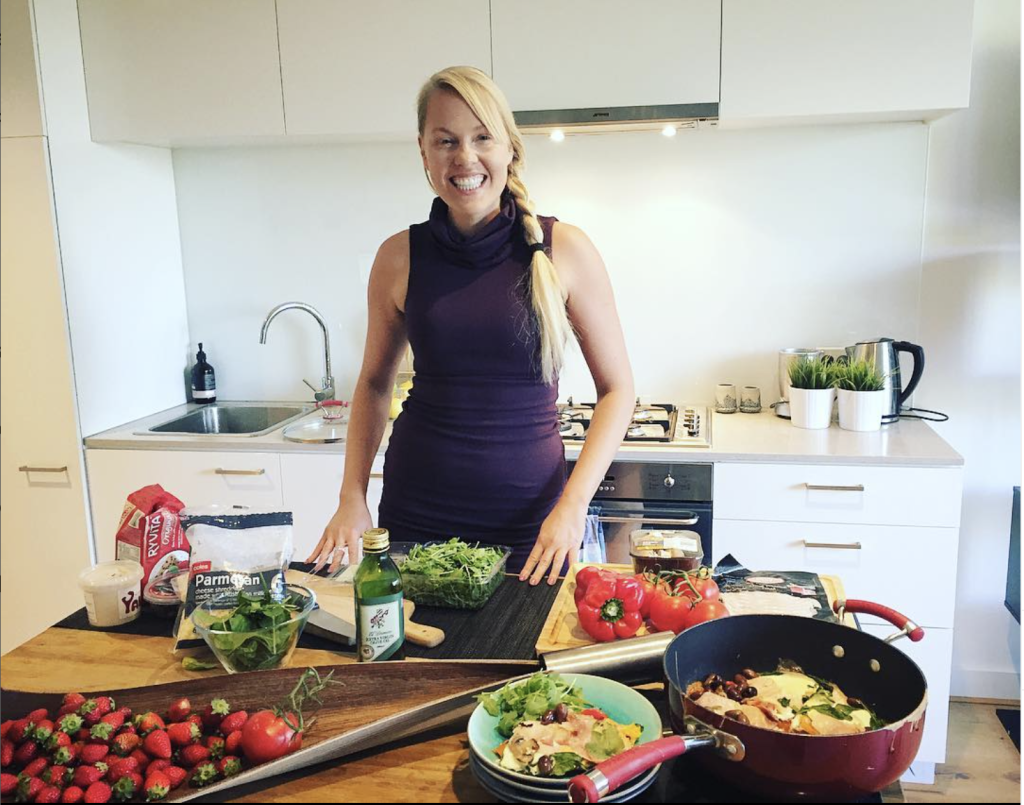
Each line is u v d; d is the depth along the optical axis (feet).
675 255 9.88
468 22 8.65
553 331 5.57
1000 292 9.31
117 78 9.29
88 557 9.58
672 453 8.24
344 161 10.37
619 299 10.09
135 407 10.17
